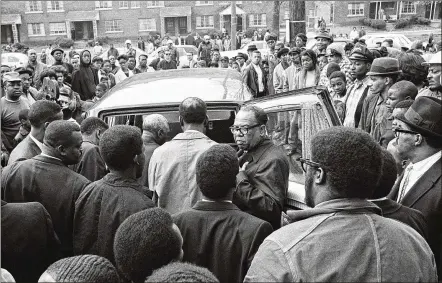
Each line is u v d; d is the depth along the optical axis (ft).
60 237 9.49
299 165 10.02
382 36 61.46
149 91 15.43
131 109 13.96
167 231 5.66
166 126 12.32
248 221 7.53
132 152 8.62
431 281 5.41
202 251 7.56
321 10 94.32
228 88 15.53
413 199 8.18
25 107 19.71
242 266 7.40
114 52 66.85
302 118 10.07
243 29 119.96
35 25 119.55
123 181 8.75
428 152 8.54
